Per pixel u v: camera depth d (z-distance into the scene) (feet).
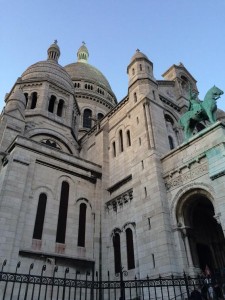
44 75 133.28
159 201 70.64
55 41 176.04
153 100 97.09
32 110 117.80
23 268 67.21
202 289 48.75
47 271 70.69
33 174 82.12
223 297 45.11
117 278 75.72
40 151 86.69
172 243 65.31
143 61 109.60
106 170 100.48
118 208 86.74
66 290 70.33
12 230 68.95
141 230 73.00
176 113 107.86
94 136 122.11
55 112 123.95
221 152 62.28
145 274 66.59
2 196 72.13
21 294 62.80
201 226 80.38
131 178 86.74
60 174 89.15
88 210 89.97
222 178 59.77
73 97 136.26
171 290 58.90
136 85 103.24
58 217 81.25
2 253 64.80
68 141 120.88
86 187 93.81
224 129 65.41
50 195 82.94
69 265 75.72
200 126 109.50
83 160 97.50
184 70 127.95
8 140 94.58
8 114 100.32
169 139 97.30
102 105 191.21
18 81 126.52
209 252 77.36
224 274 46.14
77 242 81.15
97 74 219.20
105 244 84.28
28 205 76.33
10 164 78.23
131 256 74.95
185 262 62.59
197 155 67.82
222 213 57.06
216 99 73.87
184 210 69.36
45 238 75.05
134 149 89.86
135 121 95.91
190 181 67.77
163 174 76.13
